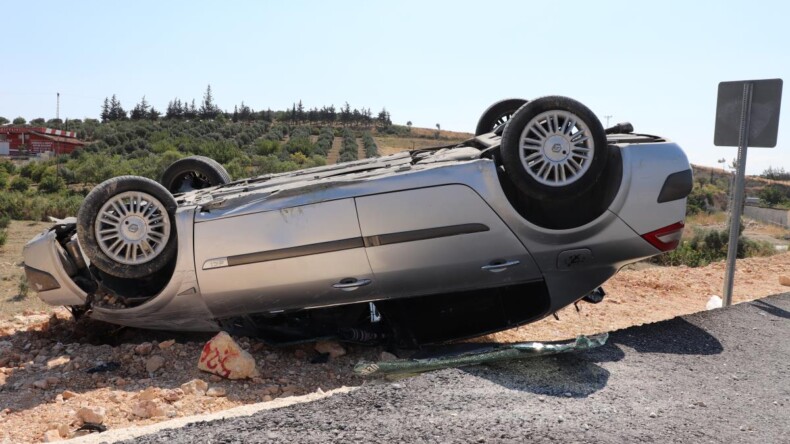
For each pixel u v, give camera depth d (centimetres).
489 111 738
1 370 552
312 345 623
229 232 559
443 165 562
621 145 580
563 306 597
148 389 484
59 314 784
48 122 13288
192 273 566
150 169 5116
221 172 814
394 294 569
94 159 5503
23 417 444
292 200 557
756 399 439
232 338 572
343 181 555
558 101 541
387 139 10388
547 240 566
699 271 1134
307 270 553
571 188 545
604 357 513
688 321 635
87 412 430
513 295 606
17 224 2986
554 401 409
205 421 365
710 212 4238
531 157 549
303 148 7694
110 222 573
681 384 462
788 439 368
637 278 1048
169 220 576
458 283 570
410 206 549
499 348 511
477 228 554
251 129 10012
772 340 582
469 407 389
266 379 539
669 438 359
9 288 1619
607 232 573
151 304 586
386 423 361
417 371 490
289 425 357
